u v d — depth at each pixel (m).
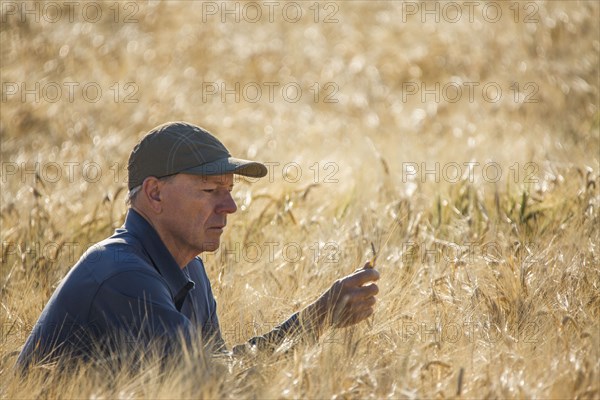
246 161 9.68
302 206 17.27
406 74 34.00
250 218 16.69
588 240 13.97
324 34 37.41
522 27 33.78
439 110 29.30
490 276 12.77
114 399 8.51
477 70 32.59
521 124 26.12
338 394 8.80
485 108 28.61
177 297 9.73
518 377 9.41
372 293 10.20
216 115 28.09
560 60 30.78
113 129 26.12
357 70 33.34
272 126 27.03
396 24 37.50
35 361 9.34
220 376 8.91
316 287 13.18
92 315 9.15
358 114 30.25
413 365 9.58
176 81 31.33
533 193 17.53
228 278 13.54
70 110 27.50
